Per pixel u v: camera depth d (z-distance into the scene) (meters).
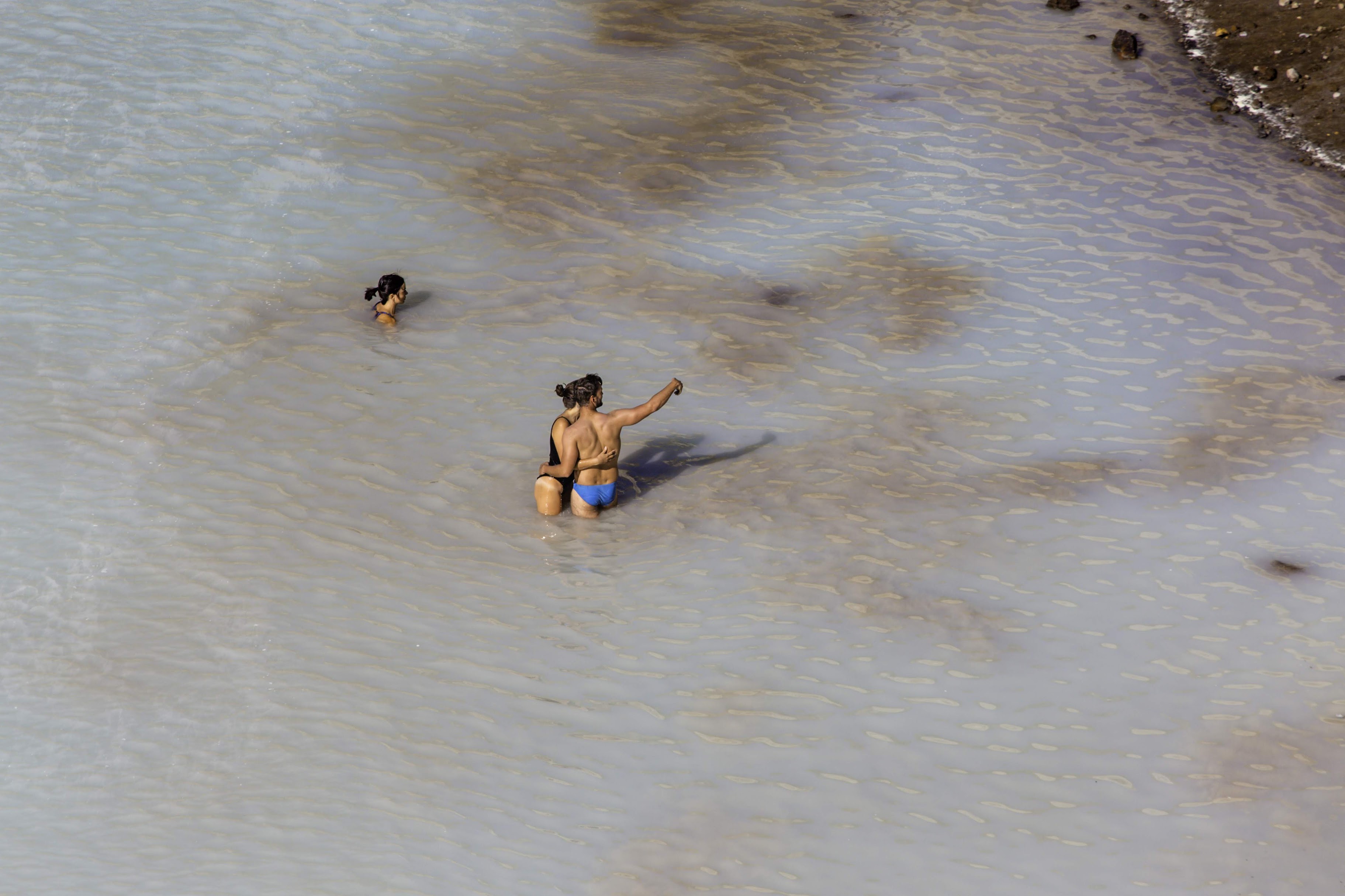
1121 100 71.06
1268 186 62.97
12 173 61.88
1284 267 56.66
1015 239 59.25
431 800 32.28
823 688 35.81
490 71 73.62
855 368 50.97
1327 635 37.53
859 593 39.44
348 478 45.03
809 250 58.72
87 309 53.81
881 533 42.06
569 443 41.31
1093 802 32.06
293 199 61.38
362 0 79.81
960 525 42.38
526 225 60.28
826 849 30.72
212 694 35.94
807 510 43.28
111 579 40.47
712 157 66.00
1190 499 43.41
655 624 38.38
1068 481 44.41
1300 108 69.19
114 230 58.62
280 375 50.34
